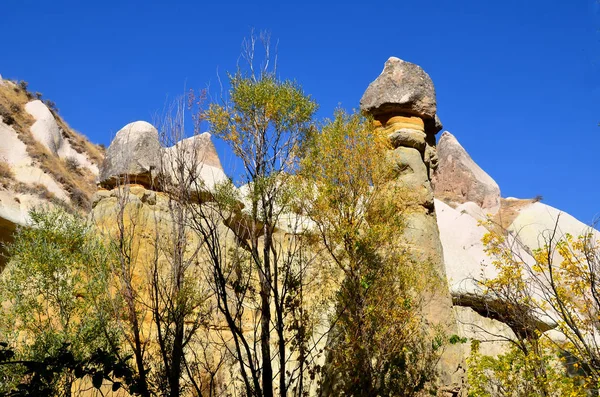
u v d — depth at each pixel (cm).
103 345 1266
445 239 2545
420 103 1706
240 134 1448
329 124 1548
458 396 1477
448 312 1551
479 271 2334
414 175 1622
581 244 1255
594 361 1202
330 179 1480
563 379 1282
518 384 1427
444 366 1473
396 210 1541
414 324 1401
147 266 1585
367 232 1452
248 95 1454
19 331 1394
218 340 1546
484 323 2025
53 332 1279
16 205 2241
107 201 1684
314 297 1539
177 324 1296
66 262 1377
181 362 1350
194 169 1463
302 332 1339
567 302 1273
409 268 1469
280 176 1458
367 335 1363
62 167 3569
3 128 3388
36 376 649
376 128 1700
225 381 1502
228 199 1416
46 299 1355
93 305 1356
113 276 1411
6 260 1911
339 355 1366
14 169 3148
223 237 1673
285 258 1667
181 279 1389
